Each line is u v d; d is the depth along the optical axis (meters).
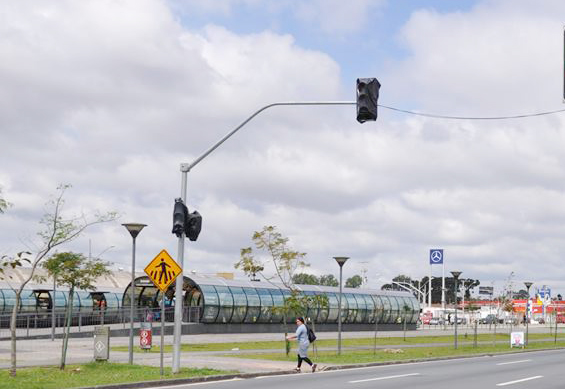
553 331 98.62
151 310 60.56
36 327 52.56
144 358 31.86
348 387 21.31
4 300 56.03
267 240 43.12
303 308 37.97
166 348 40.53
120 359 31.05
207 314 58.44
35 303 58.25
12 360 22.81
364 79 19.69
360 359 34.25
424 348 47.84
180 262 24.45
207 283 59.69
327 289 72.94
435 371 28.55
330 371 28.39
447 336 71.81
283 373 26.86
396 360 34.34
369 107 19.56
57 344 42.19
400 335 71.00
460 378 24.97
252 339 53.62
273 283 63.72
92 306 62.06
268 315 63.88
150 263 23.61
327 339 57.62
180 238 24.50
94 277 27.36
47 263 26.17
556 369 30.05
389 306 80.00
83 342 44.41
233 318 60.66
